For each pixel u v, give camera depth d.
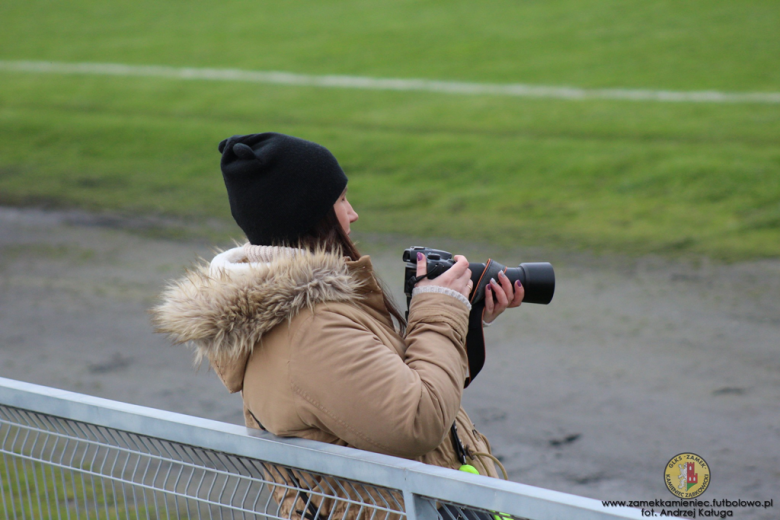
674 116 46.62
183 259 28.70
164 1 105.25
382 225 32.44
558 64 64.25
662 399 15.84
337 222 5.71
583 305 22.06
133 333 20.88
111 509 6.25
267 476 5.56
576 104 51.91
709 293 22.47
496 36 75.69
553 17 80.00
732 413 15.04
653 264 25.53
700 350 18.38
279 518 5.18
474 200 35.44
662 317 20.73
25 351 19.83
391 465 4.66
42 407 5.98
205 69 72.62
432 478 4.50
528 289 6.11
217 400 16.52
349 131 49.50
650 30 71.19
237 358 5.38
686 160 36.91
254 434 5.20
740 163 35.50
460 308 5.55
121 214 35.78
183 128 52.38
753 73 55.59
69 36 90.81
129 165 45.56
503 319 21.27
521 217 32.50
